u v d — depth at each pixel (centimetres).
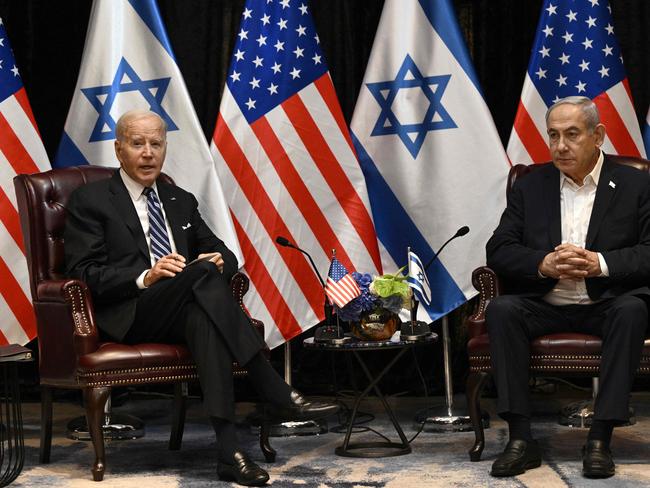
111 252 395
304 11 500
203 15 552
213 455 399
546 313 378
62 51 547
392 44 495
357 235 484
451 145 485
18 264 479
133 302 376
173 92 491
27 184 404
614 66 488
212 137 528
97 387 355
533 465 358
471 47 545
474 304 543
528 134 488
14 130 485
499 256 390
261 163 489
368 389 400
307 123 491
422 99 491
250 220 487
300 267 484
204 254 390
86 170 426
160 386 564
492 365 362
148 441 434
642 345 350
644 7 534
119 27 495
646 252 372
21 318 479
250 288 484
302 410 362
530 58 495
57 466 382
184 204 423
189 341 359
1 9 543
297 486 338
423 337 389
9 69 489
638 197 388
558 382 551
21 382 546
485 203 480
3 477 346
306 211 486
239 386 550
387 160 495
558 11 492
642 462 364
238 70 496
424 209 488
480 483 336
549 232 395
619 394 341
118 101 488
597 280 380
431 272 486
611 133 484
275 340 482
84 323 363
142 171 406
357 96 547
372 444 409
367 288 389
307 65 495
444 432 445
